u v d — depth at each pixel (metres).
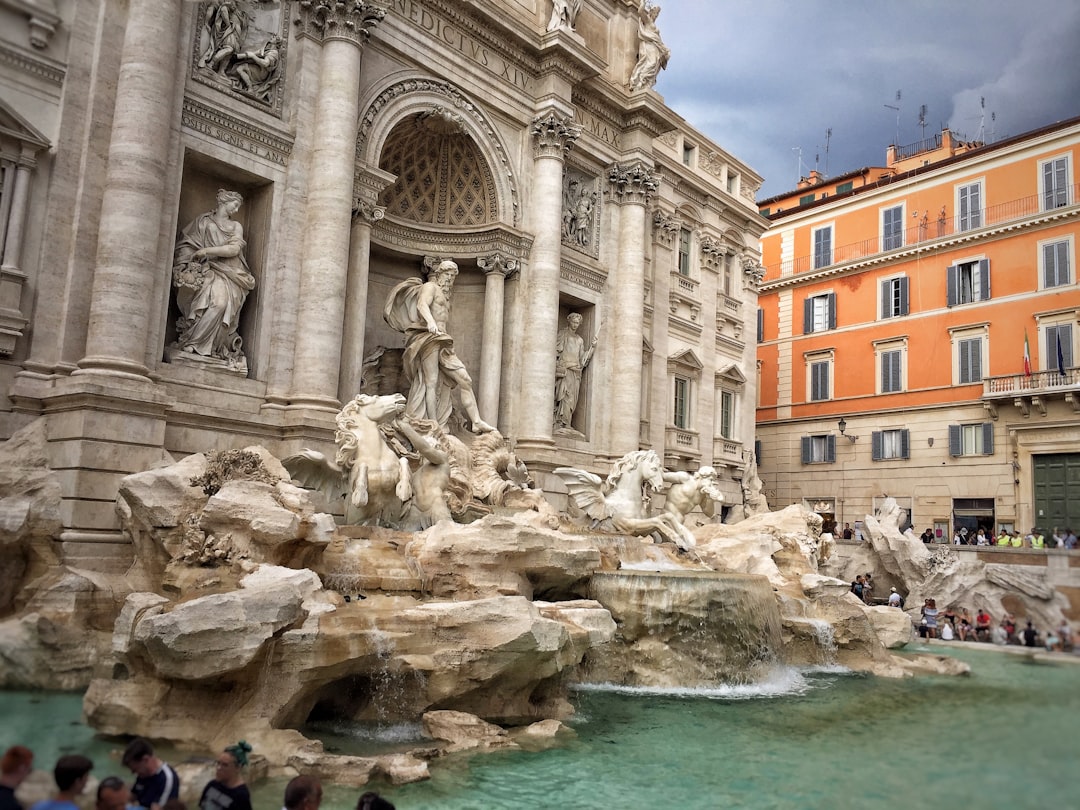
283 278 21.81
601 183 33.28
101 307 17.67
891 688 13.52
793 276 41.97
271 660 11.34
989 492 13.90
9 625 12.56
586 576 18.00
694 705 15.43
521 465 26.09
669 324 37.25
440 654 12.98
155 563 14.80
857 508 33.44
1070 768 3.38
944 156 25.98
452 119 26.97
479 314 29.36
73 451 16.69
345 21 22.73
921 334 22.59
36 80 17.70
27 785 6.97
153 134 18.42
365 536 16.52
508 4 29.41
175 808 6.52
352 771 10.35
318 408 21.27
